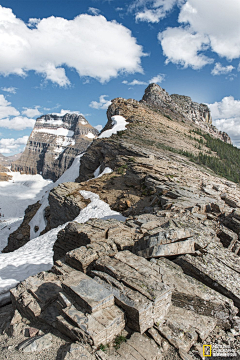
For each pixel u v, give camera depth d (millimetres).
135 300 6621
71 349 5727
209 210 16062
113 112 90188
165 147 60156
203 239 10320
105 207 26281
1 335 7027
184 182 27156
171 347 6234
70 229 12547
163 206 17656
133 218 14023
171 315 7273
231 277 8461
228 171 62094
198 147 77812
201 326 6977
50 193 35531
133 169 31453
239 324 7145
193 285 7980
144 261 8812
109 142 55438
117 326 6367
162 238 9703
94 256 9156
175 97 184500
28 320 7434
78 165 68688
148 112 99000
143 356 5816
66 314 6461
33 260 14844
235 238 12438
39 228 44094
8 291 10758
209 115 185500
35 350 6000
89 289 7023
